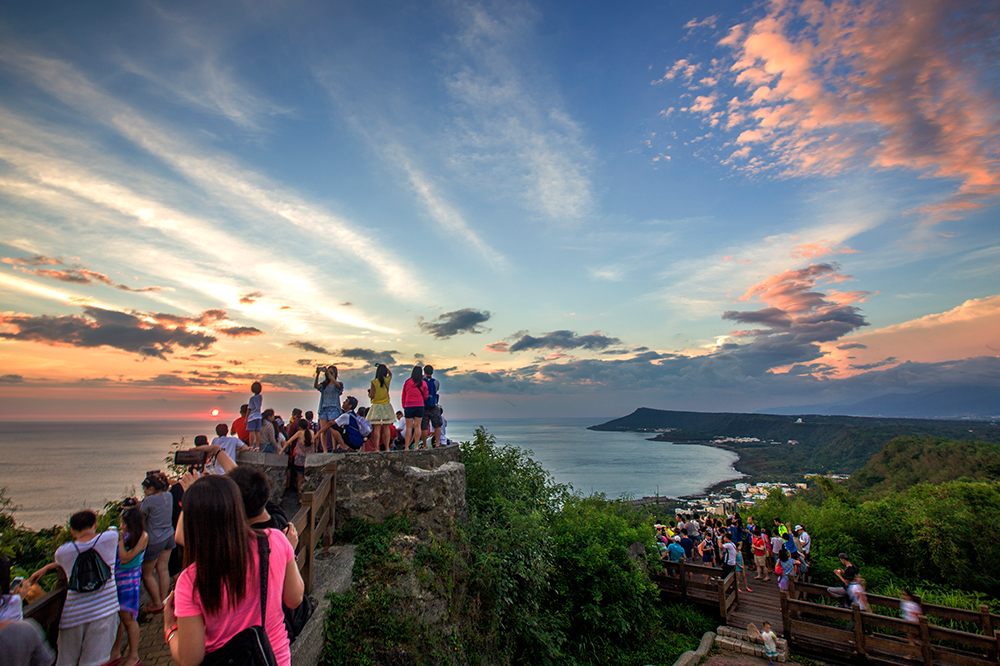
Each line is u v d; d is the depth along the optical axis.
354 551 7.46
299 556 5.80
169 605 2.25
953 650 9.89
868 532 18.06
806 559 15.70
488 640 8.34
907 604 11.34
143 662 5.00
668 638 12.30
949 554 16.22
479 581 8.62
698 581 15.05
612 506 18.33
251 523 2.57
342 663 5.64
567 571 12.05
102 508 8.08
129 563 4.89
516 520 9.99
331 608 6.04
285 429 10.71
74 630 4.20
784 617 11.43
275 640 2.29
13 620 3.20
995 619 10.81
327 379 9.94
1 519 7.54
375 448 9.96
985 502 18.41
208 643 2.12
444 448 10.27
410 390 10.31
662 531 17.86
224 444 7.98
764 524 20.11
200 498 2.15
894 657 10.28
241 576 2.12
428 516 8.77
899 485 43.41
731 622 12.81
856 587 11.99
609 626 11.55
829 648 10.82
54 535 7.80
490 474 11.45
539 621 10.13
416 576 7.25
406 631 6.38
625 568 12.44
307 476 8.38
